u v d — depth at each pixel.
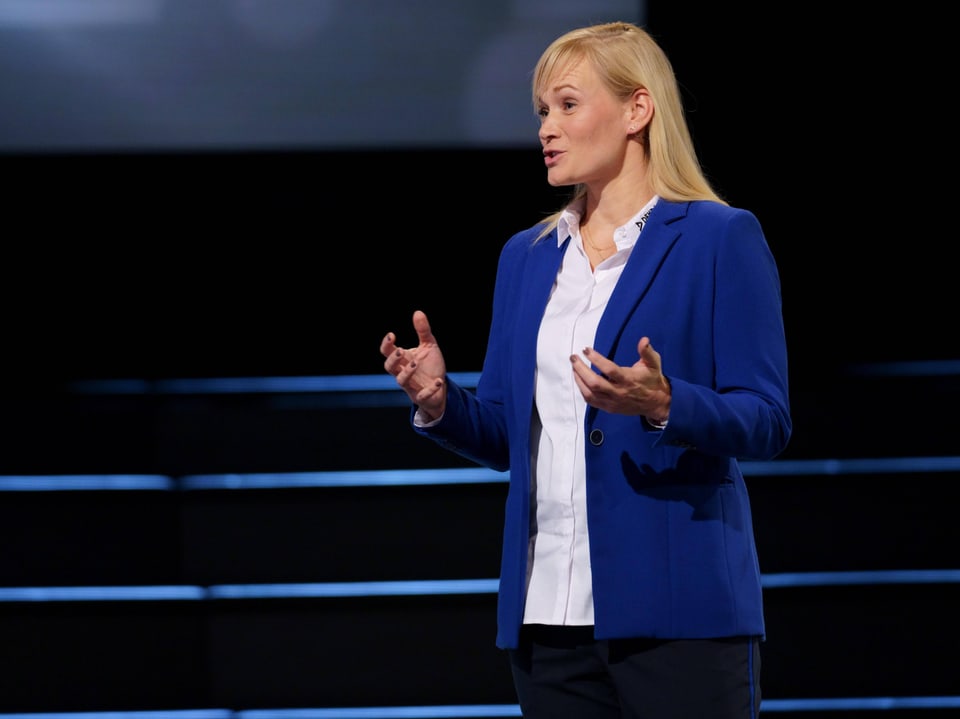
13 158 13.97
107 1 13.78
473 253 14.43
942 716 11.02
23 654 11.55
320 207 14.31
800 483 11.72
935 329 14.10
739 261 5.66
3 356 14.21
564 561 5.77
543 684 5.88
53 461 12.38
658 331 5.67
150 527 11.89
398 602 11.49
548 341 5.92
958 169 13.98
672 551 5.54
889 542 11.68
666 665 5.53
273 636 11.52
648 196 6.09
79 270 14.24
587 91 5.96
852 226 14.13
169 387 13.93
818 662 11.32
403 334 14.48
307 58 13.89
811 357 14.16
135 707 11.52
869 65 13.94
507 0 13.79
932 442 12.21
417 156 14.22
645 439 5.62
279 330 14.41
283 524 11.86
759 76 14.02
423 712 11.38
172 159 14.11
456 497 11.84
